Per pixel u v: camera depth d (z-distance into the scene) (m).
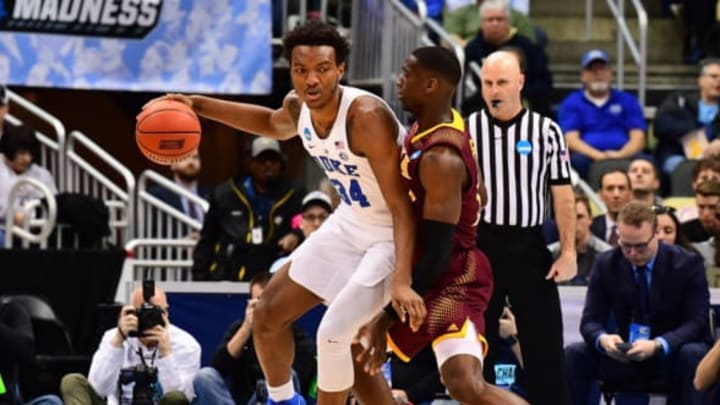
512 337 14.25
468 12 21.53
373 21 20.69
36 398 14.34
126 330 13.84
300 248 10.90
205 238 17.20
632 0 22.47
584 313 14.30
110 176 22.95
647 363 14.02
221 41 19.48
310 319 14.87
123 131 22.97
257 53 19.56
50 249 15.84
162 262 17.34
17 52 18.91
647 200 18.02
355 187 10.61
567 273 12.97
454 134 10.45
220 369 14.05
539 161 12.97
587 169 19.84
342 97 10.44
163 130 10.94
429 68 10.49
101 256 15.95
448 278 10.71
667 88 22.67
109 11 19.16
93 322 15.85
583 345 14.26
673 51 23.67
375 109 10.38
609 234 17.11
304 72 10.33
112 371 13.88
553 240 16.70
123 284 17.11
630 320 14.25
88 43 19.11
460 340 10.65
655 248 14.16
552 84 21.94
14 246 17.34
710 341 14.12
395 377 14.05
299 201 17.31
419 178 10.38
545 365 13.05
